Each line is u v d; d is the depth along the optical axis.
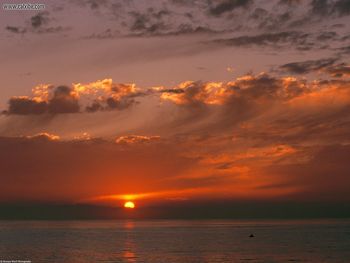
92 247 154.88
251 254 128.38
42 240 193.50
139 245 161.62
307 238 191.75
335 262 110.81
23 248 153.38
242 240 183.50
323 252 131.50
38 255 131.88
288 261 113.12
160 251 139.00
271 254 127.69
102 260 118.94
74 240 192.00
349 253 128.25
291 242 169.38
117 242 178.00
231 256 123.94
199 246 154.75
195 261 114.75
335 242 167.50
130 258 122.12
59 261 118.31
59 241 186.00
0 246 162.38
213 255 126.75
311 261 112.81
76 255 130.75
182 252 135.38
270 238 194.38
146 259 119.56
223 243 167.50
